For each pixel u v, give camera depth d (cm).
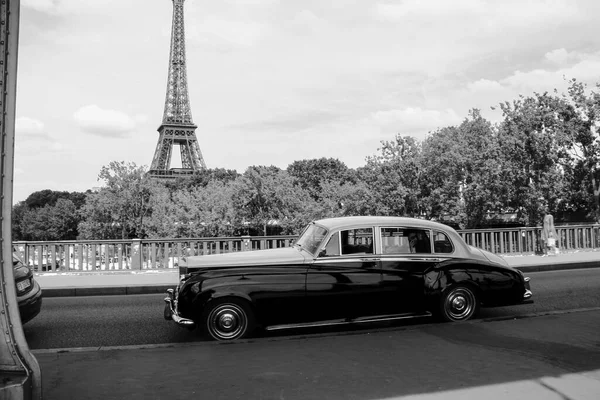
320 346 614
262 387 475
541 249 1844
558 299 1016
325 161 9475
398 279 755
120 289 1265
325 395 452
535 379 485
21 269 790
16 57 344
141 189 4538
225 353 593
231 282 698
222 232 4684
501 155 2525
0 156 341
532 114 2394
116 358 579
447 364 534
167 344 638
